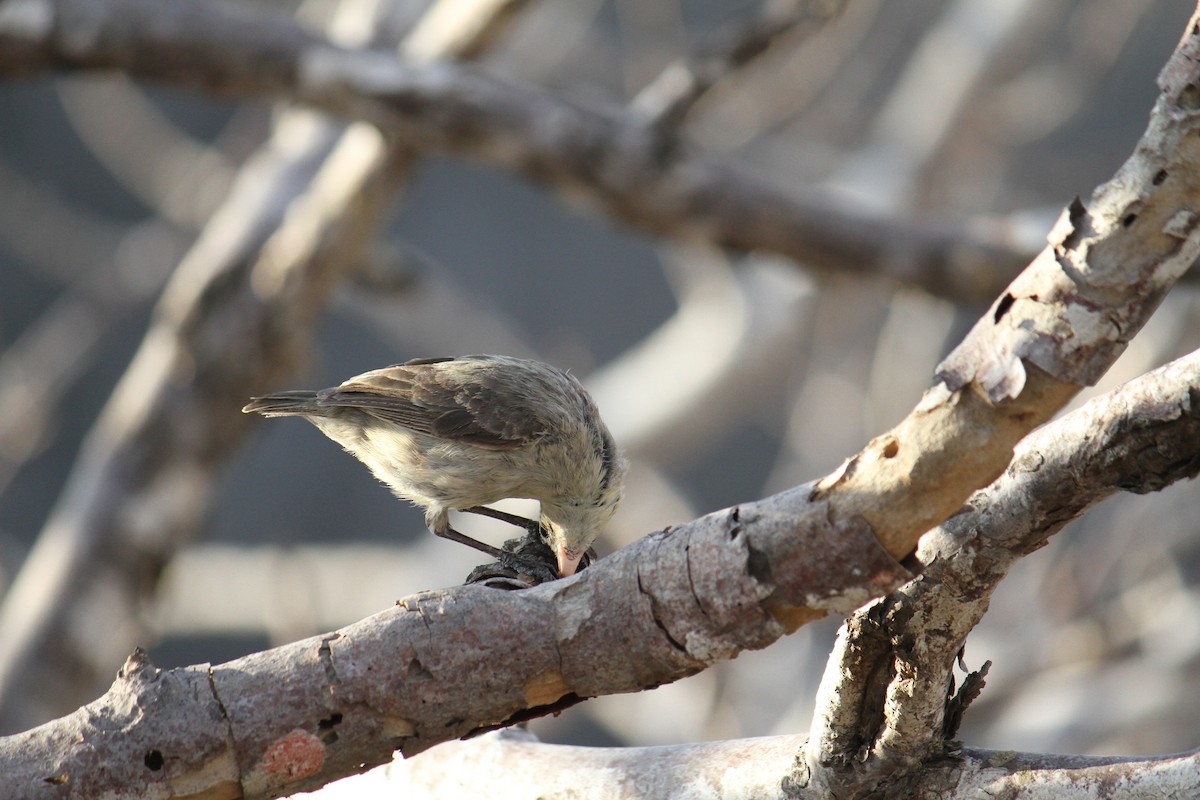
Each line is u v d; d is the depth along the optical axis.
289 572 14.30
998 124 20.39
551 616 4.87
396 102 12.05
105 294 20.77
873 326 21.34
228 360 13.82
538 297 41.25
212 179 20.39
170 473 13.87
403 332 20.50
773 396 27.28
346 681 4.86
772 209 12.52
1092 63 21.58
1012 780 5.03
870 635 4.84
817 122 22.66
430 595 4.97
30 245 26.09
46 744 4.81
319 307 14.09
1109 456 4.41
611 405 20.11
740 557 4.62
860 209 12.68
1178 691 15.83
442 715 4.93
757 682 18.56
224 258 13.72
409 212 41.00
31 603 13.45
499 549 8.52
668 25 20.08
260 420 14.27
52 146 37.03
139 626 13.98
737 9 32.97
